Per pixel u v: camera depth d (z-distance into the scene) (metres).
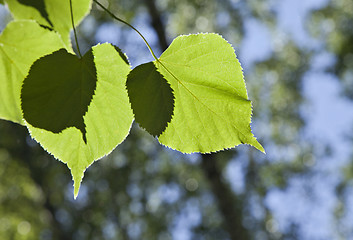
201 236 18.53
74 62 1.02
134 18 12.23
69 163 1.04
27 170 17.08
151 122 1.01
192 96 1.03
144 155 17.22
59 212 18.56
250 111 1.02
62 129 1.02
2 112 1.19
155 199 18.83
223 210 11.53
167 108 1.02
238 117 1.03
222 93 1.03
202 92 1.02
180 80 1.03
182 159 17.61
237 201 17.44
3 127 15.73
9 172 17.12
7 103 1.18
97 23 12.16
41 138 1.02
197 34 1.01
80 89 1.02
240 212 16.94
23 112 0.99
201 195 19.00
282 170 18.95
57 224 17.52
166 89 1.02
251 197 18.20
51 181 17.27
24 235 18.17
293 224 18.62
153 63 1.02
